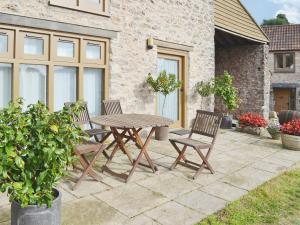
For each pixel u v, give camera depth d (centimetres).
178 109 884
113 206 358
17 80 531
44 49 565
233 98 972
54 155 258
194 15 886
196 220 331
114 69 674
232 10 1057
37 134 259
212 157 596
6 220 318
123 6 683
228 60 1339
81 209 347
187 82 880
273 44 2131
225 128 969
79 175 456
